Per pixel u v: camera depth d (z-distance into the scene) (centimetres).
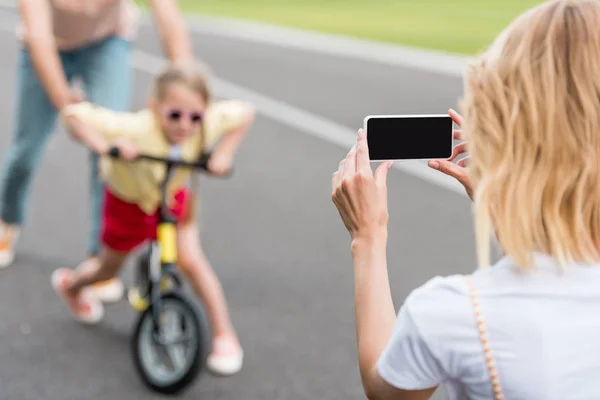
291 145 1018
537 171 181
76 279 534
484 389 180
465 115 191
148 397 465
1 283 609
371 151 224
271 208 786
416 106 1212
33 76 586
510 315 177
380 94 1304
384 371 187
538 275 180
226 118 478
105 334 538
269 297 591
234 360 489
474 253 673
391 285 611
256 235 715
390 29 1983
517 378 177
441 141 225
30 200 798
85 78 573
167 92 454
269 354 512
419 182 862
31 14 500
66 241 695
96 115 464
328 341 529
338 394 470
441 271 638
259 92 1334
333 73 1486
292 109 1212
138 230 489
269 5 2575
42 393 468
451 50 1673
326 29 2034
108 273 520
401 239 704
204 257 665
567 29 183
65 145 1005
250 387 476
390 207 786
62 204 788
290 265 649
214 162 468
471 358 179
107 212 495
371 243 205
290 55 1688
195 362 455
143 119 470
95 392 470
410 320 183
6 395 465
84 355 511
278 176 891
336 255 669
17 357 506
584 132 179
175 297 465
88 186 848
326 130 1089
